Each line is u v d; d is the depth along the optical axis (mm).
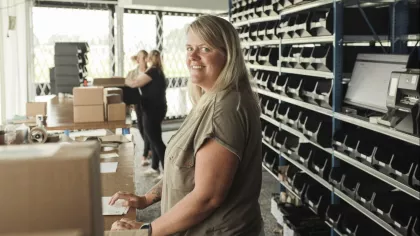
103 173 2494
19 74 6445
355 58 3066
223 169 1364
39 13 7293
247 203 1470
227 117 1384
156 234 1412
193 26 1498
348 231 2756
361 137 2713
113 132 3977
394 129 2191
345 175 2777
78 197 619
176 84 8883
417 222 2174
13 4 6219
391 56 2605
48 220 614
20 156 623
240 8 4898
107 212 1864
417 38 2924
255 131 1452
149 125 5172
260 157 1501
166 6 7480
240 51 1500
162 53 8602
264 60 4277
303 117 3389
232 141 1371
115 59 8094
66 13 7578
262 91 4312
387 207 2381
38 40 7324
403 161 2264
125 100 5414
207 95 1496
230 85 1453
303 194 3389
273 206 4016
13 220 608
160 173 5348
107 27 7988
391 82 2205
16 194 607
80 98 4008
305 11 3553
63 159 614
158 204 4332
